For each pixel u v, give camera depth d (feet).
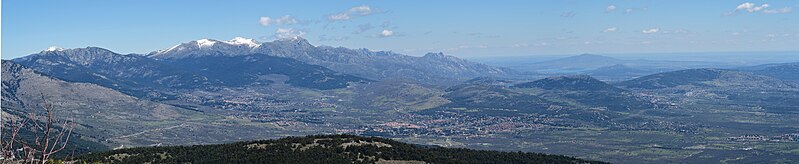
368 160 374.63
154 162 380.78
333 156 377.50
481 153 434.30
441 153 416.67
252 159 369.91
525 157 436.76
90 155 398.83
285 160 365.61
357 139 438.81
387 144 432.25
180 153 407.03
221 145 433.07
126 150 420.36
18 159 94.94
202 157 390.21
